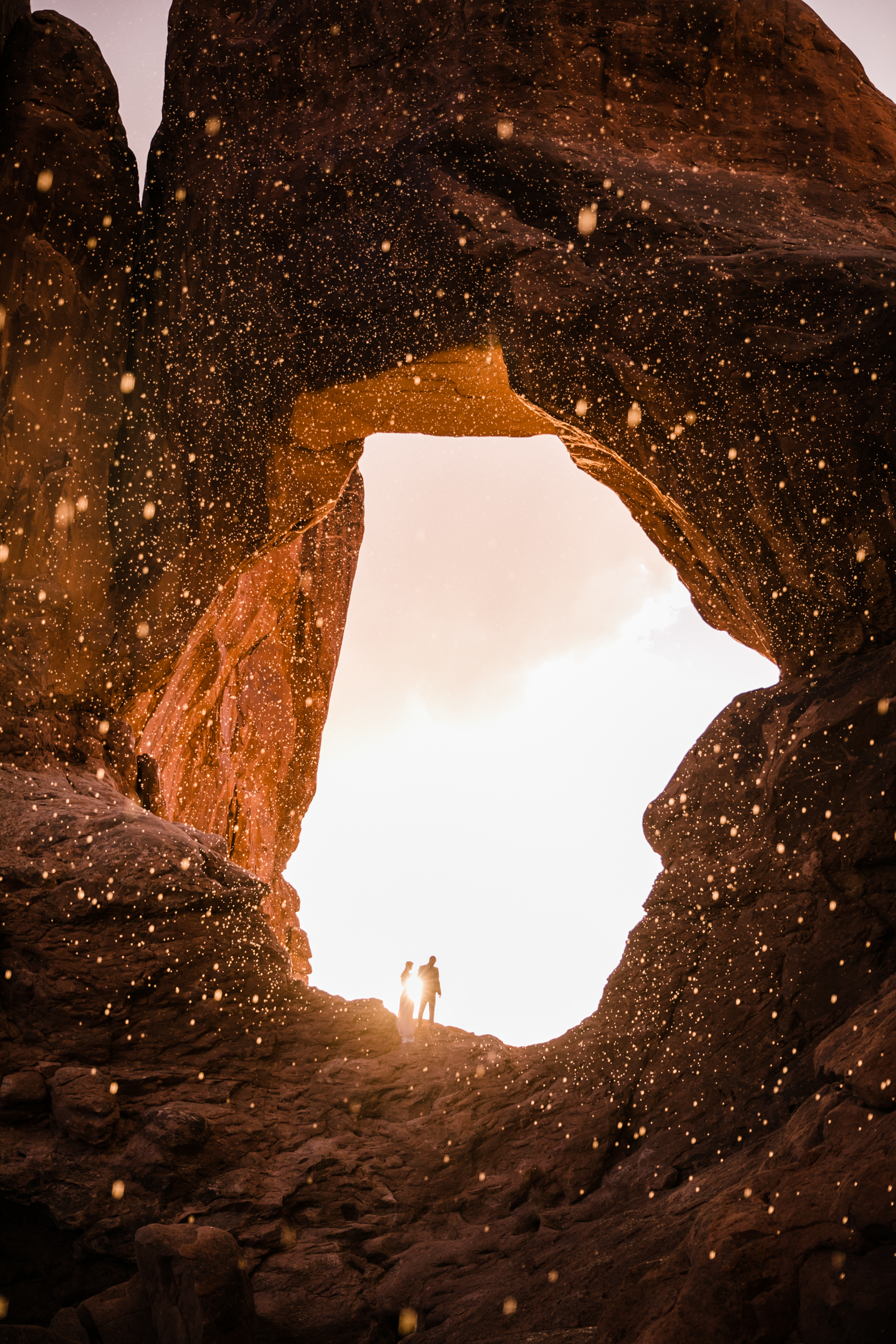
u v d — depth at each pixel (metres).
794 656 10.27
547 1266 6.31
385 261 12.72
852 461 9.83
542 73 12.52
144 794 14.11
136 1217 7.36
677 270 10.84
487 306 11.93
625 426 11.20
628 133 12.30
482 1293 6.29
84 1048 8.52
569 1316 5.34
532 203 11.98
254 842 21.34
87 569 14.19
